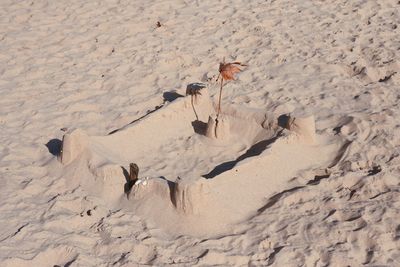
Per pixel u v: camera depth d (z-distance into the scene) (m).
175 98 4.98
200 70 5.45
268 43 5.84
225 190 3.93
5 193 4.01
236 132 4.56
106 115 4.84
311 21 6.27
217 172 4.21
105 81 5.25
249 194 3.98
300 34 6.01
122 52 5.69
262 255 3.63
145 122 4.50
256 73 5.36
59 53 5.63
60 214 3.87
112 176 4.04
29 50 5.66
